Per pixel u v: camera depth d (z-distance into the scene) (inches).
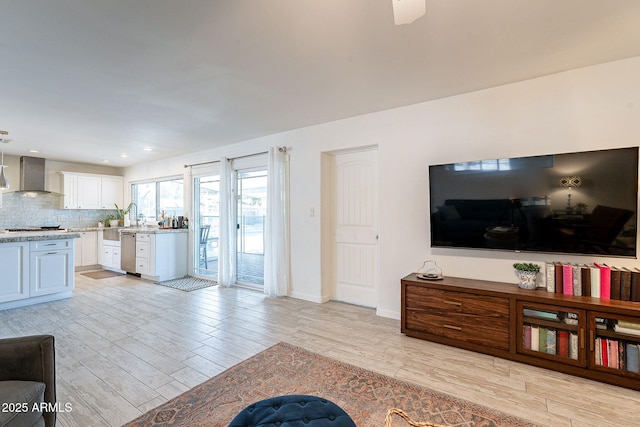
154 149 213.6
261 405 54.0
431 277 117.5
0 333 119.0
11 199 234.1
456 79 105.0
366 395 78.7
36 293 156.0
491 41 81.5
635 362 80.0
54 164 255.1
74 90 110.7
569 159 95.3
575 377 86.3
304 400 55.4
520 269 101.3
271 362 95.7
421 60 91.7
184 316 138.7
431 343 109.1
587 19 72.0
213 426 67.3
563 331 88.8
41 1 63.5
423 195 127.4
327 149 154.3
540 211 100.0
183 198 235.0
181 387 82.4
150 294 177.8
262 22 72.1
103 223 283.1
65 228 254.1
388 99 123.3
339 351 103.1
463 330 103.9
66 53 85.5
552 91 102.0
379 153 138.1
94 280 216.5
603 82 94.6
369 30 75.9
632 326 79.7
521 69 98.0
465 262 118.6
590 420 69.2
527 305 93.0
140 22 71.5
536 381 84.6
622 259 93.4
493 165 108.0
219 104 126.5
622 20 72.2
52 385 57.1
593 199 92.2
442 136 122.6
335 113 140.2
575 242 95.0
